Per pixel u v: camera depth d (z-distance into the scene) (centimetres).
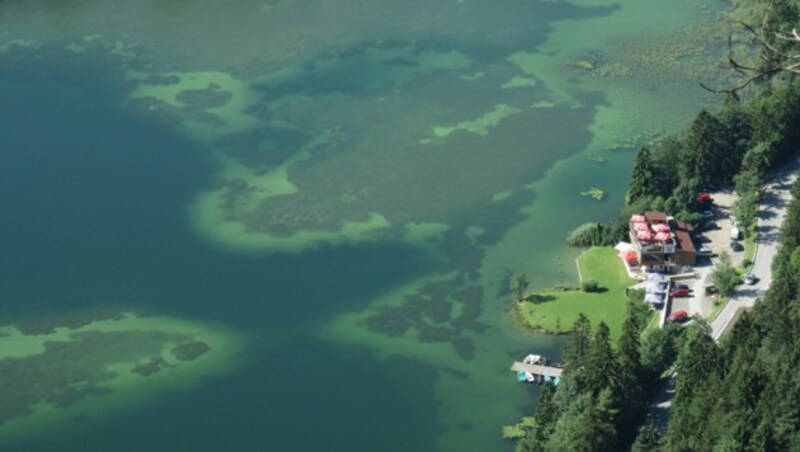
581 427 17962
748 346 18812
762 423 17062
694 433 17725
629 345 19475
